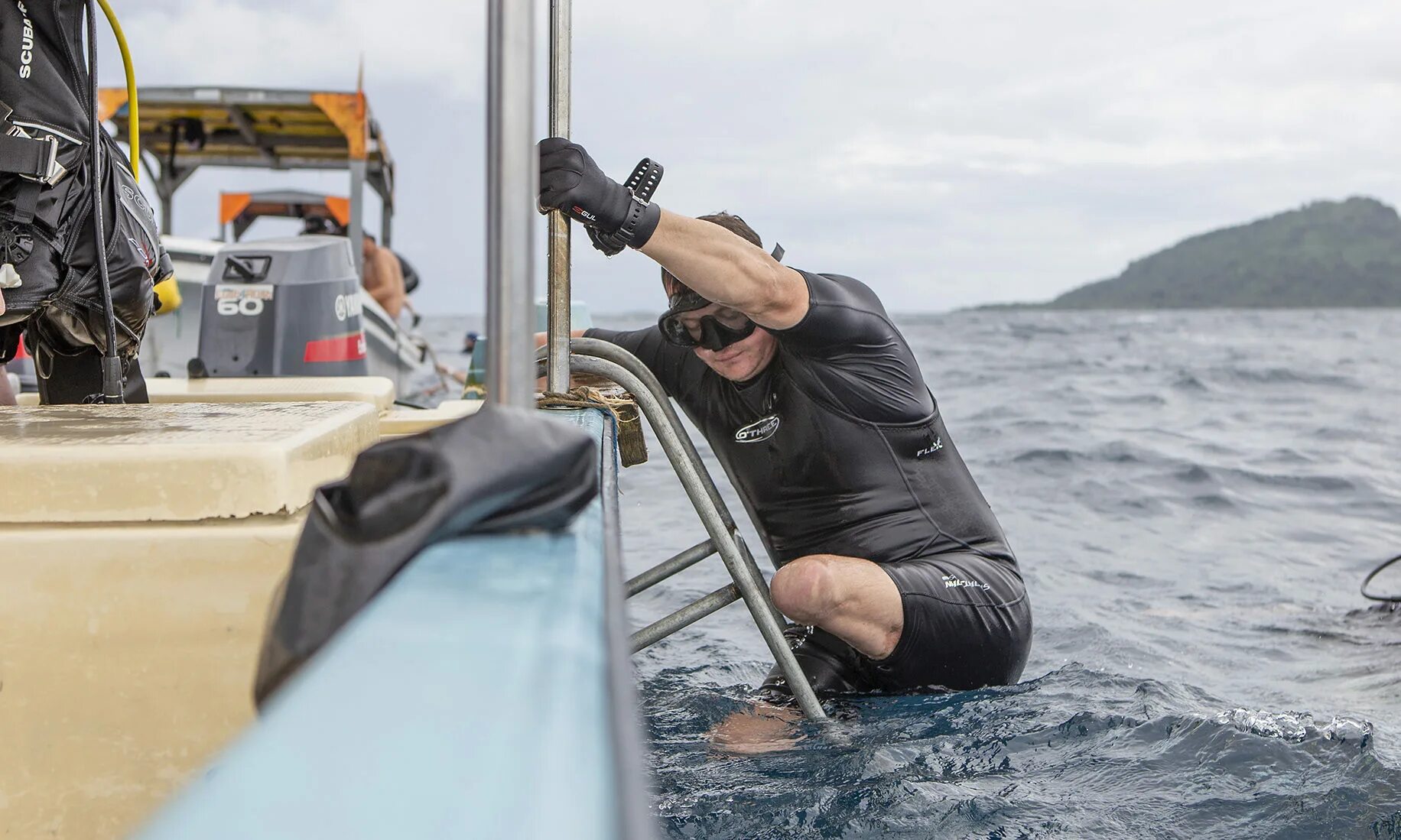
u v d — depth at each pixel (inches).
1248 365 823.1
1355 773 91.4
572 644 21.2
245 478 48.4
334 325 212.5
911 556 121.6
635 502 250.4
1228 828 81.8
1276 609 165.5
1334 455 333.1
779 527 126.8
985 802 85.6
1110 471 299.4
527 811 14.1
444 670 19.6
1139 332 2036.2
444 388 444.1
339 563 29.6
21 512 47.9
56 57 95.6
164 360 281.0
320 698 18.2
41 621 48.1
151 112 354.9
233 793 14.7
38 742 48.5
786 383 120.3
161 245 114.9
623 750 16.6
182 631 48.5
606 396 108.6
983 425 404.5
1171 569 193.0
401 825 13.8
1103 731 102.8
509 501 31.9
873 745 98.4
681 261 104.2
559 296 96.5
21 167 89.0
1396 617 159.3
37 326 104.6
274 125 371.6
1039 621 156.3
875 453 121.6
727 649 142.3
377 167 402.9
